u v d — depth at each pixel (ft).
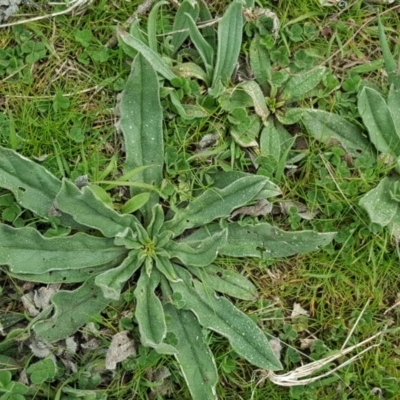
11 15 2.66
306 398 2.66
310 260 2.69
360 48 2.76
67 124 2.65
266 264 2.67
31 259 2.54
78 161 2.64
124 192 2.65
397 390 2.68
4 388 2.51
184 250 2.60
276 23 2.71
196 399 2.57
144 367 2.60
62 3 2.67
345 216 2.70
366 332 2.70
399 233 2.68
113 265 2.61
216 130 2.67
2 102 2.64
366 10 2.77
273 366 2.58
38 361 2.58
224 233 2.54
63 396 2.58
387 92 2.75
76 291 2.57
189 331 2.61
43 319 2.56
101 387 2.61
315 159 2.70
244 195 2.60
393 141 2.70
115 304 2.61
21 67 2.65
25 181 2.56
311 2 2.75
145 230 2.60
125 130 2.61
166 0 2.70
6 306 2.60
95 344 2.60
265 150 2.68
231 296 2.67
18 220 2.59
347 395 2.68
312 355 2.67
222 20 2.63
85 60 2.67
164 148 2.65
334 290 2.70
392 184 2.69
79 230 2.61
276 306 2.69
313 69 2.71
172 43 2.69
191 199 2.63
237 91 2.69
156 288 2.68
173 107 2.66
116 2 2.69
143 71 2.57
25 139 2.62
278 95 2.71
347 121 2.71
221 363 2.63
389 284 2.71
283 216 2.70
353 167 2.72
